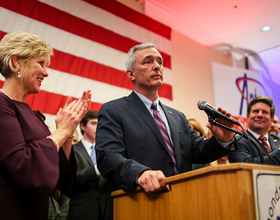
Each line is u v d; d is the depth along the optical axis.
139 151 1.45
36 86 1.31
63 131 1.20
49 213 1.88
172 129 1.63
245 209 0.81
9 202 1.02
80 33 3.70
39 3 3.35
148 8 4.81
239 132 1.37
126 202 1.21
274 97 6.98
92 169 2.22
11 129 1.06
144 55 1.75
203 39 5.80
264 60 6.86
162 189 1.07
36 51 1.30
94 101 3.65
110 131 1.46
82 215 2.14
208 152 1.52
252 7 4.96
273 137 2.44
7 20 3.04
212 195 0.90
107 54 3.95
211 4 4.86
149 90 1.72
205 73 5.74
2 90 1.22
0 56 1.25
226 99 5.60
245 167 0.84
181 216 0.99
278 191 0.93
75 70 3.54
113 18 4.16
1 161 1.00
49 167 1.04
